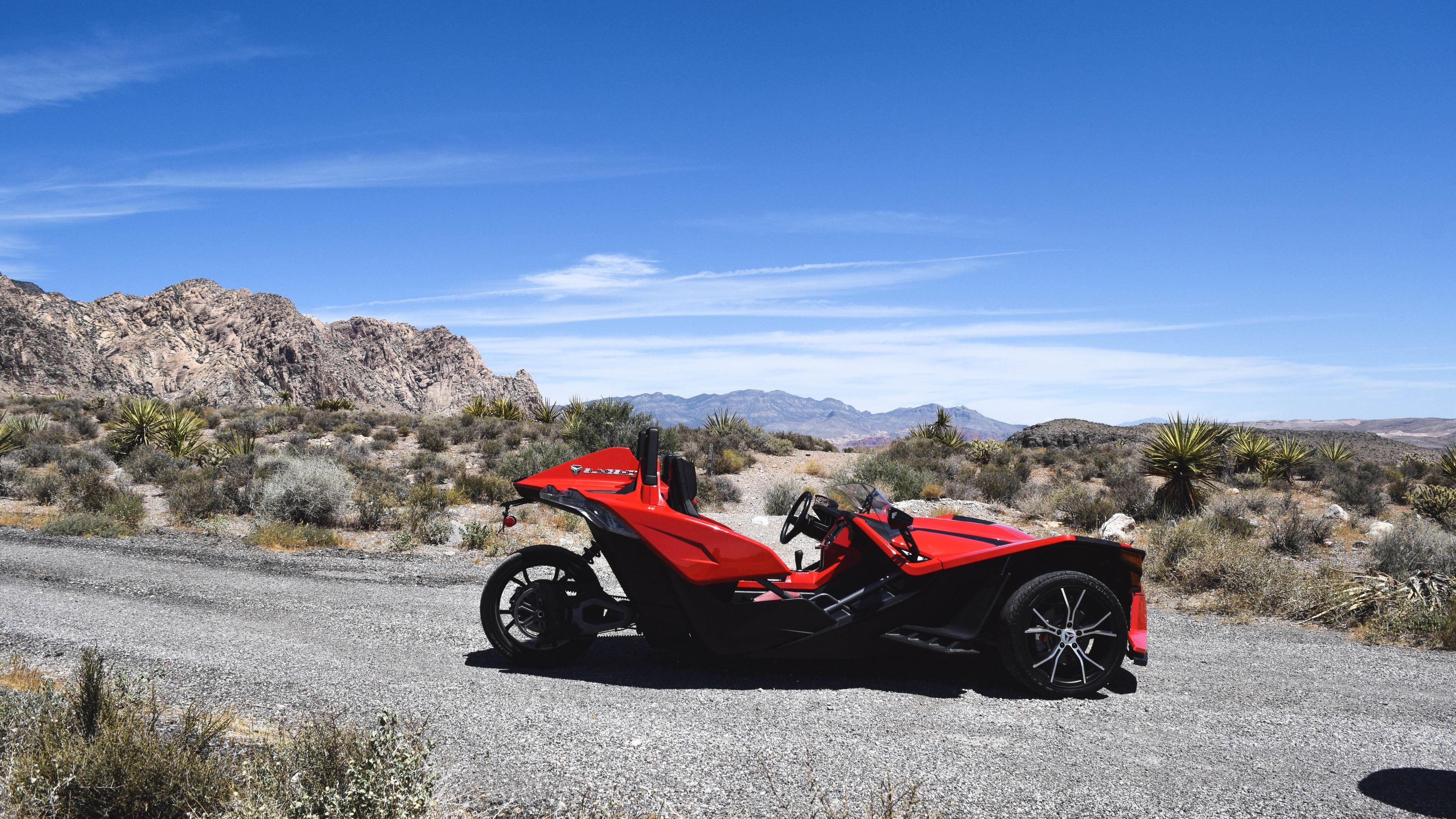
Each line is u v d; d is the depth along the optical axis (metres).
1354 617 7.20
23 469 18.20
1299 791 3.41
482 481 16.44
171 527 11.97
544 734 3.82
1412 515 16.62
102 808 2.68
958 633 4.90
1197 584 8.75
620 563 4.99
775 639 4.95
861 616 4.98
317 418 33.41
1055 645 4.82
